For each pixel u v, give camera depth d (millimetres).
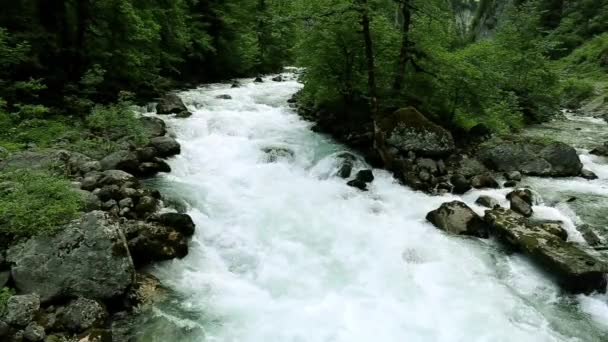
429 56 15758
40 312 6707
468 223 10609
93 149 12984
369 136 15672
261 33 39562
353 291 8602
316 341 7211
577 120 24828
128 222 9219
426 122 14484
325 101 17656
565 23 55656
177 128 16344
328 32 15664
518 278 9000
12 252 7207
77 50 17672
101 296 7254
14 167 9828
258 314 7812
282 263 9391
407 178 13438
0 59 13758
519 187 13031
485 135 16406
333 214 11523
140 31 19891
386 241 10320
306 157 15055
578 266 8398
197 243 9789
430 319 7848
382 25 15734
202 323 7453
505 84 23469
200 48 30672
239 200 11844
